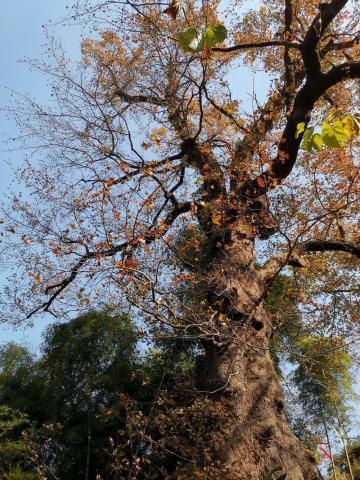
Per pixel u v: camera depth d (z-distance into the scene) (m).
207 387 7.20
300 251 9.78
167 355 9.82
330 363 9.36
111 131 9.54
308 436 9.73
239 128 9.98
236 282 8.43
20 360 11.16
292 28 11.33
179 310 6.99
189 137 10.10
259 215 8.73
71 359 9.88
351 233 10.41
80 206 7.44
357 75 9.40
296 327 9.88
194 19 9.45
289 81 10.96
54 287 8.67
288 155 9.13
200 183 9.56
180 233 8.41
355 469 9.27
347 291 10.79
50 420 9.11
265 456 6.24
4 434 9.03
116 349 9.86
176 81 10.54
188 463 5.88
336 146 3.63
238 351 7.51
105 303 7.39
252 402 6.92
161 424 6.42
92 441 8.70
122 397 6.82
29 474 7.98
